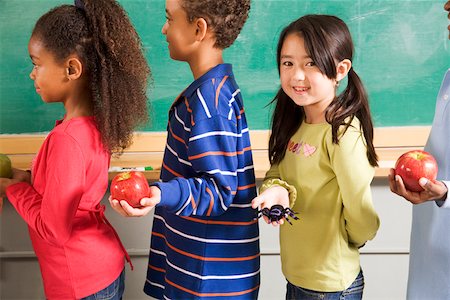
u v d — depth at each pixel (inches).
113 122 42.4
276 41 64.1
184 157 42.5
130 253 65.2
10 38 62.6
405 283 67.7
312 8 64.0
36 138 64.2
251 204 42.9
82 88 42.5
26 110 64.0
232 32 42.7
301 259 45.8
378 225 44.3
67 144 40.1
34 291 65.2
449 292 43.8
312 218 44.9
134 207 36.1
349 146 41.8
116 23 42.1
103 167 43.0
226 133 40.4
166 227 45.4
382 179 65.1
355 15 64.3
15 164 62.1
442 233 43.7
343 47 42.8
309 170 44.4
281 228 48.3
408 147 66.4
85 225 42.7
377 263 67.4
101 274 43.4
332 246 44.6
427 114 66.5
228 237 42.7
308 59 42.2
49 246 42.5
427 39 65.1
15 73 63.3
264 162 64.2
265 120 65.6
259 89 65.1
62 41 40.5
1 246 64.0
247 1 43.4
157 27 63.5
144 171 60.5
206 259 42.4
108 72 41.9
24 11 62.3
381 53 65.1
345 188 41.9
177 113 43.1
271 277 67.0
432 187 37.8
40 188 42.4
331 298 45.3
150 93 64.6
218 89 41.2
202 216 42.5
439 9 64.6
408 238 66.6
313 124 45.2
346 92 44.7
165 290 45.2
